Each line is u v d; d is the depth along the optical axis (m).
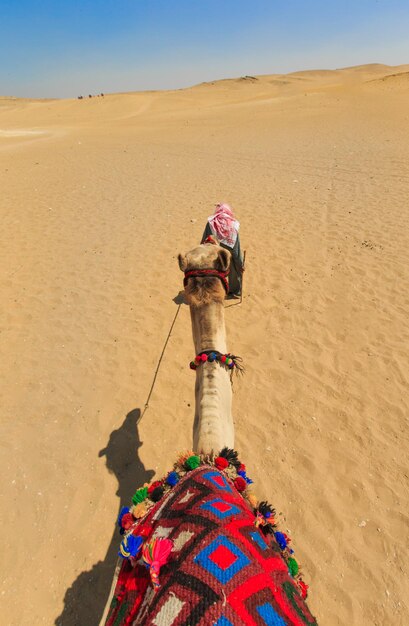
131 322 6.96
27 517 4.05
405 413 4.97
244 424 4.96
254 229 10.34
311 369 5.74
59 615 3.35
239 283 7.30
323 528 3.85
